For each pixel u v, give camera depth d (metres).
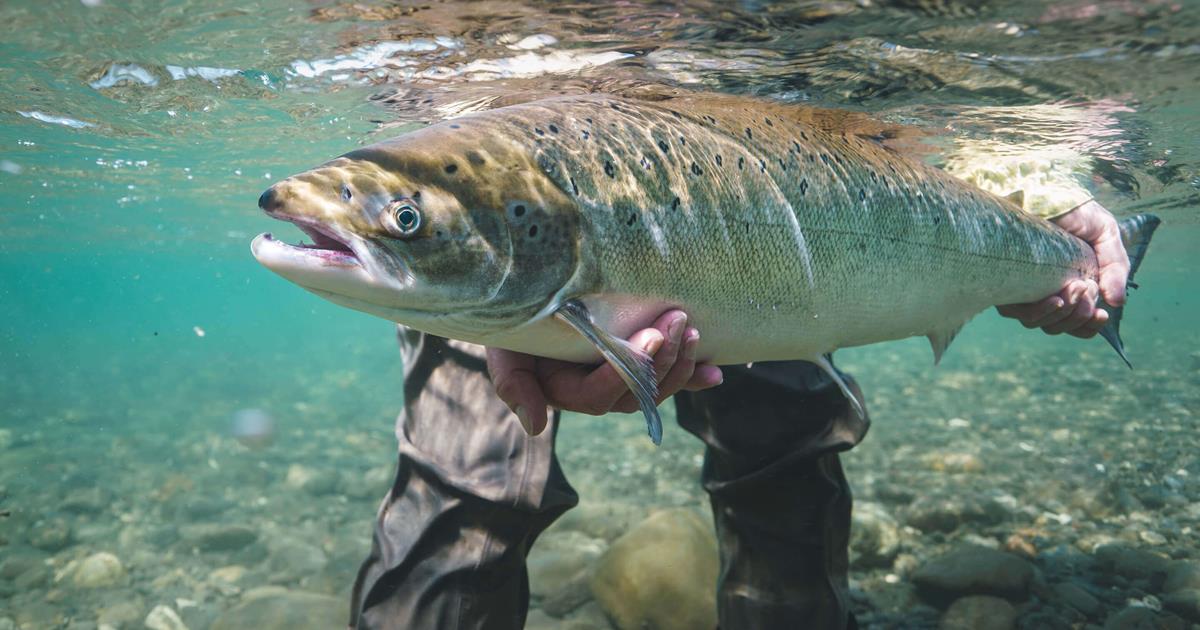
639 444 2.69
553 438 0.81
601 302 0.57
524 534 0.79
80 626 1.36
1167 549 1.40
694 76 1.31
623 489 2.11
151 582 1.54
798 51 1.18
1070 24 1.07
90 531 1.86
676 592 1.27
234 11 1.21
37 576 1.56
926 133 1.57
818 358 0.75
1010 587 1.21
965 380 4.29
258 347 9.99
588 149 0.58
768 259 0.66
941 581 1.24
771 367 0.88
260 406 4.04
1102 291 1.13
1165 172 2.34
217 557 1.68
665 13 1.07
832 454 0.92
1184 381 3.94
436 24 1.18
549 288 0.54
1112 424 2.78
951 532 1.56
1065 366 4.89
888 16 1.05
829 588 0.91
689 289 0.61
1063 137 1.73
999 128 1.61
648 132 0.62
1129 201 3.01
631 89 1.39
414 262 0.50
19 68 1.67
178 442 3.04
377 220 0.49
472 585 0.77
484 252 0.52
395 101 1.72
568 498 0.80
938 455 2.23
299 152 2.95
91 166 3.57
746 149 0.68
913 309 0.83
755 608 0.92
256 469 2.48
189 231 7.03
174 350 9.23
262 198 0.48
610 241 0.57
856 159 0.78
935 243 0.84
